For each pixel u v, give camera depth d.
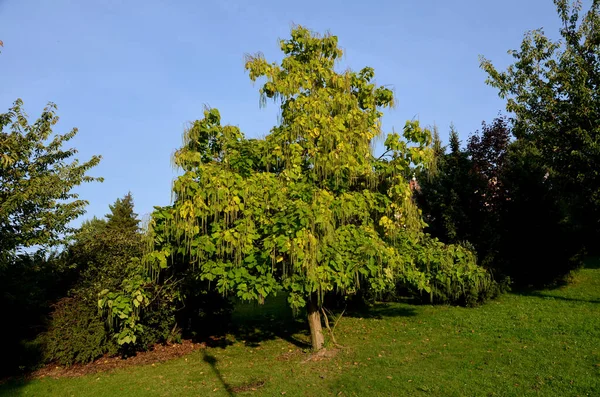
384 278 8.71
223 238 7.52
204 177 7.69
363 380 7.43
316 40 9.91
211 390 7.67
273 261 7.49
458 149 15.48
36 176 12.17
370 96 9.85
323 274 7.57
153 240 8.23
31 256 11.66
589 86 11.50
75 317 9.87
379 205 8.77
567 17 11.78
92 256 11.53
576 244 14.29
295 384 7.58
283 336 11.72
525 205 14.70
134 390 7.95
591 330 9.21
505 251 14.67
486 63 12.81
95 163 13.63
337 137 8.33
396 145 8.67
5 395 8.02
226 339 11.74
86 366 9.71
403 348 9.30
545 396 6.21
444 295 13.37
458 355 8.45
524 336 9.29
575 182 12.14
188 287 10.95
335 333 11.43
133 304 8.79
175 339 11.31
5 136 10.92
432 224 15.21
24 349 9.44
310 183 8.74
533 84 12.30
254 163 8.95
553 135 11.79
